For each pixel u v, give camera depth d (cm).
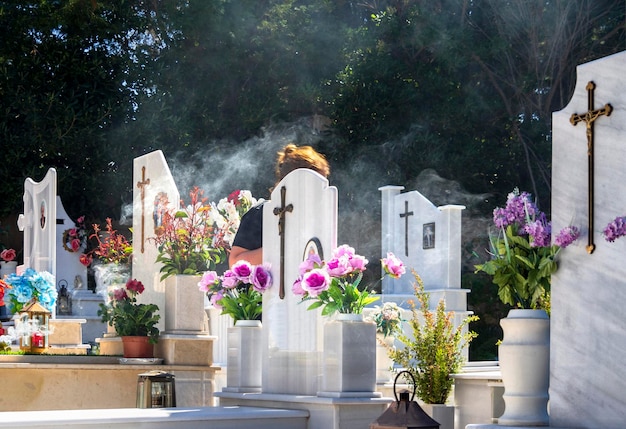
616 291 425
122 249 886
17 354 762
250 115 1819
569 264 448
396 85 1905
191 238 796
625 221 420
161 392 625
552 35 2006
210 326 845
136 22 1789
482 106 1942
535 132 1980
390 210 1312
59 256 1409
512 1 2005
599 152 440
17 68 1698
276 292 584
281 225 581
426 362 632
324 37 1884
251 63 1869
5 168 1673
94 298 1361
